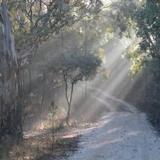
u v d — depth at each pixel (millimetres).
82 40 41094
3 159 15641
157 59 33312
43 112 39000
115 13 28078
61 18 23641
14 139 18719
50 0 24000
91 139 22703
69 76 39094
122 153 17391
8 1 22391
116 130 27078
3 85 19422
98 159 16047
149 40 29922
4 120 19328
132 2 27672
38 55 36969
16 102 19797
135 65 39906
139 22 28578
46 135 25719
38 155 16891
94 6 24781
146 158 16125
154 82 41062
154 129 27172
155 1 26859
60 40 38000
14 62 19750
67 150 18531
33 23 24312
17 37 22859
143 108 47812
